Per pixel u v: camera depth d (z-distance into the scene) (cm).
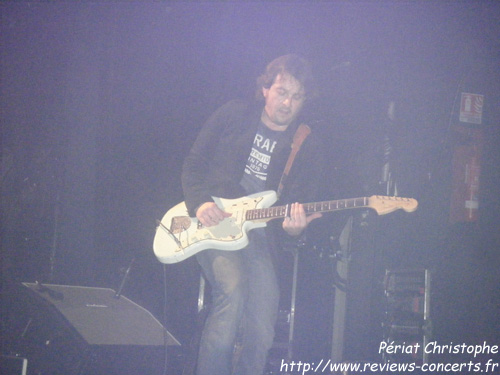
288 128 314
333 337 389
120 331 280
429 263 372
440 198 377
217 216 290
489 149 383
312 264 398
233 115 310
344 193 399
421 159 382
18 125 394
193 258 421
